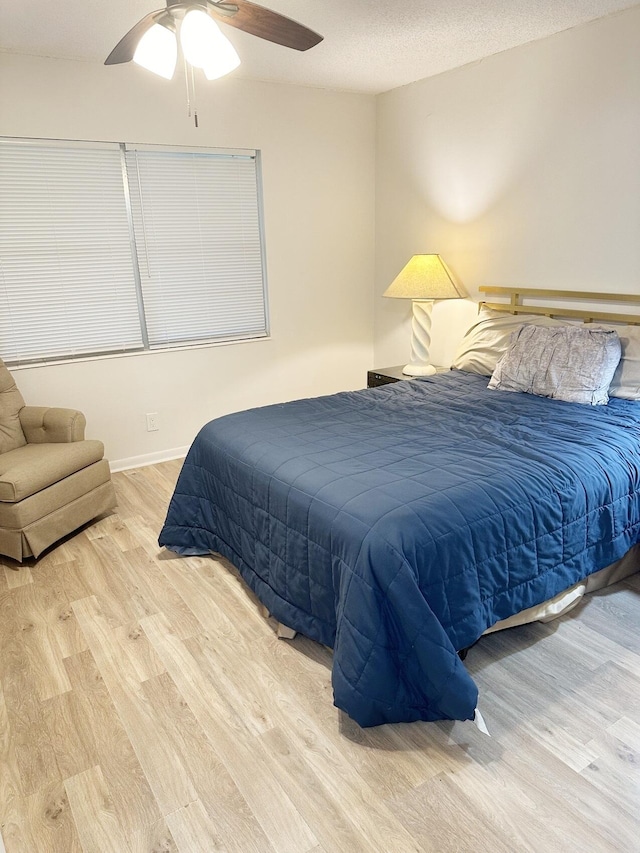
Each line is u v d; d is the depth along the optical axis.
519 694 1.91
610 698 1.89
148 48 2.07
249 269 4.27
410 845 1.44
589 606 2.39
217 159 3.94
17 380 3.55
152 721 1.86
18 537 2.74
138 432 4.04
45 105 3.30
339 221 4.55
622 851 1.41
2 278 3.43
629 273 3.04
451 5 2.71
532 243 3.51
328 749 1.73
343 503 1.90
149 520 3.29
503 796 1.56
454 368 3.79
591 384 2.83
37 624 2.38
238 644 2.23
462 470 2.07
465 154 3.81
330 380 4.84
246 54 3.36
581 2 2.71
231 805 1.57
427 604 1.68
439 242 4.16
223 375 4.29
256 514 2.32
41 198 3.43
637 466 2.30
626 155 2.94
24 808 1.58
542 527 1.99
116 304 3.80
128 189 3.68
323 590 1.97
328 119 4.29
